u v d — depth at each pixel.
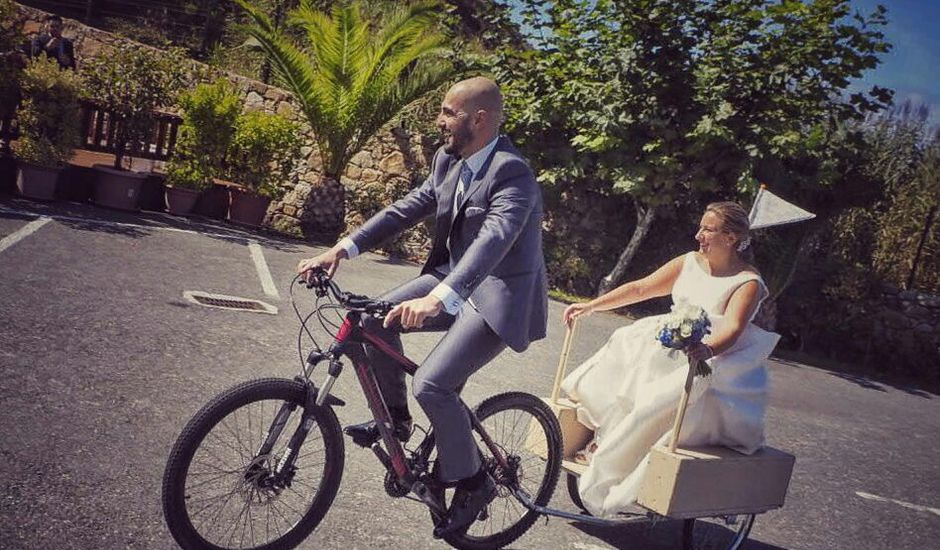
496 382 6.95
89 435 3.93
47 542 2.92
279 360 5.93
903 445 8.28
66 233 8.65
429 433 3.57
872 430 8.73
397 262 12.58
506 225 3.19
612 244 14.13
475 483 3.46
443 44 13.98
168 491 2.85
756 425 3.77
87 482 3.45
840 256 15.17
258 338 6.38
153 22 18.66
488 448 3.68
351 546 3.43
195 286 7.63
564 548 3.95
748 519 4.09
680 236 13.91
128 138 11.82
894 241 15.42
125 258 8.12
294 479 3.33
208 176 12.12
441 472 3.38
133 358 5.22
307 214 13.27
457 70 14.02
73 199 11.11
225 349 5.88
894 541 5.13
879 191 13.36
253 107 14.07
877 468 7.04
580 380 4.16
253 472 3.06
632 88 12.49
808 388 10.65
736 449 3.79
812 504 5.55
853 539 5.00
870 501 5.94
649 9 12.40
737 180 12.46
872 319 14.71
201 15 18.83
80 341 5.32
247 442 3.34
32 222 8.82
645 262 14.06
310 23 12.95
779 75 12.12
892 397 11.59
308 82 12.86
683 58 12.34
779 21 12.37
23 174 10.23
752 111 12.66
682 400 3.52
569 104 13.12
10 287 6.20
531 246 3.44
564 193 14.00
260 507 3.30
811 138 12.45
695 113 12.52
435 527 3.49
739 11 12.34
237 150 12.65
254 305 7.43
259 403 3.10
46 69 10.20
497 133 3.40
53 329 5.43
